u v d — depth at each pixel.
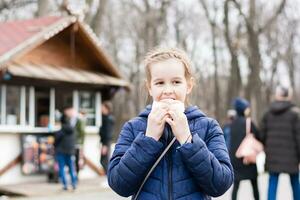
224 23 34.12
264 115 9.98
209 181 2.90
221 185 2.94
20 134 14.66
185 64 3.04
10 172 14.48
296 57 49.91
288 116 9.71
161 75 3.00
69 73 15.43
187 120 3.06
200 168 2.87
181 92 3.01
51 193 13.29
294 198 9.80
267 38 47.03
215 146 3.05
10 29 15.05
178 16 47.69
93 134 16.48
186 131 2.92
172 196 2.95
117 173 2.97
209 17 39.00
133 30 48.06
